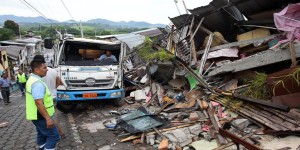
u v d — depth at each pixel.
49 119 4.55
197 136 6.05
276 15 7.75
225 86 8.20
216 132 5.77
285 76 6.03
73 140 6.75
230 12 10.30
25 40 52.50
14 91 23.45
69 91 9.64
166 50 11.53
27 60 42.72
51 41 9.51
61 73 9.62
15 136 7.47
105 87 9.88
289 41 6.75
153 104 9.58
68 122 8.63
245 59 7.61
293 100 6.05
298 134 5.36
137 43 18.86
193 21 10.98
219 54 9.26
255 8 9.30
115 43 10.58
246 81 7.91
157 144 6.05
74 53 10.70
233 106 6.77
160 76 11.48
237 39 10.19
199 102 7.45
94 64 10.10
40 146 5.20
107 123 8.11
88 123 8.39
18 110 12.12
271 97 6.55
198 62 9.88
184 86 9.80
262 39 8.62
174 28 13.77
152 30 26.45
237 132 5.84
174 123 6.88
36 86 4.55
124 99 10.60
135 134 6.63
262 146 5.17
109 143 6.43
